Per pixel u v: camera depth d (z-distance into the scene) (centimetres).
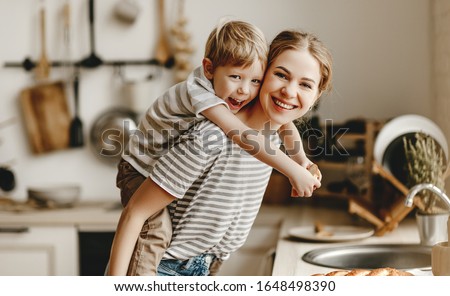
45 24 468
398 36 445
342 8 449
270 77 180
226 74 180
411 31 443
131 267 188
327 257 278
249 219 200
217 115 178
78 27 468
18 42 468
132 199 182
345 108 449
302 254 283
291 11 454
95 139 463
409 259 280
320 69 182
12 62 468
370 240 314
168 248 196
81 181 468
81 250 402
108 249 402
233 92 181
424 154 301
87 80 467
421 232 289
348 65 449
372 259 283
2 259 405
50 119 464
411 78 444
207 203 189
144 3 463
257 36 179
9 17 468
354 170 405
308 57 178
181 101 185
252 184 192
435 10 425
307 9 452
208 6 460
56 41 468
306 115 246
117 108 463
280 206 438
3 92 468
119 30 466
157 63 461
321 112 440
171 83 464
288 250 294
